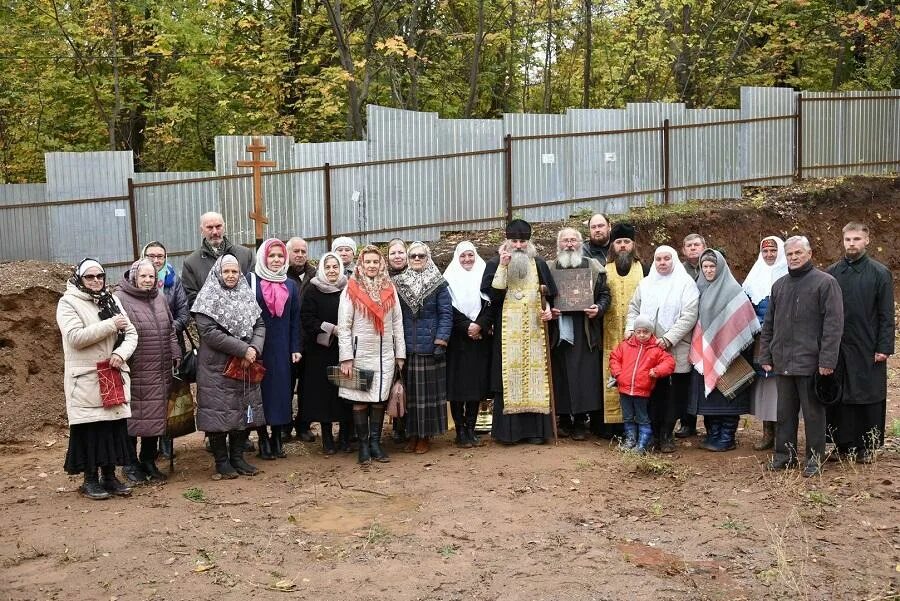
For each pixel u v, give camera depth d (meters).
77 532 6.22
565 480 7.30
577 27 22.64
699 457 8.12
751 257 16.31
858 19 19.88
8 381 10.02
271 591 5.20
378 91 21.23
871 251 17.44
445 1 20.72
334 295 8.21
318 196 14.31
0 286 10.61
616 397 8.51
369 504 6.82
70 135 20.25
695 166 17.17
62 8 18.95
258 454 8.45
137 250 13.60
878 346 7.53
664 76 22.02
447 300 8.18
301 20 18.70
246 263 8.57
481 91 22.88
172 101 19.72
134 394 7.27
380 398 7.89
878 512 6.40
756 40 23.20
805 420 7.41
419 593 5.15
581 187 16.12
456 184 15.15
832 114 18.34
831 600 5.04
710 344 8.08
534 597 5.07
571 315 8.50
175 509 6.74
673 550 5.78
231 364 7.43
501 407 8.52
